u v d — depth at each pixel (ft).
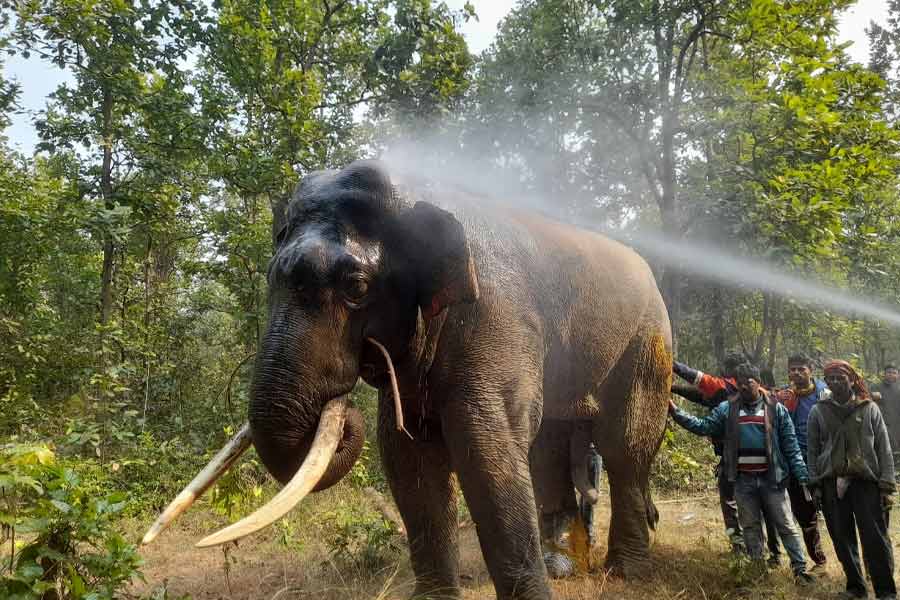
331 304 10.00
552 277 14.23
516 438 11.71
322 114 31.78
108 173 31.94
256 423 9.40
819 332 48.03
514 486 11.35
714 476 28.66
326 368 9.84
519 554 11.23
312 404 9.66
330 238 10.25
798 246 29.68
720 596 15.05
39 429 26.18
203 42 30.07
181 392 36.45
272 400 9.39
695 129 33.06
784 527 16.71
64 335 33.14
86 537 9.64
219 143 30.19
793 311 43.88
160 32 29.91
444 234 10.76
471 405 11.48
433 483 13.12
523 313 12.52
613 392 16.94
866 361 75.36
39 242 29.04
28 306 31.68
